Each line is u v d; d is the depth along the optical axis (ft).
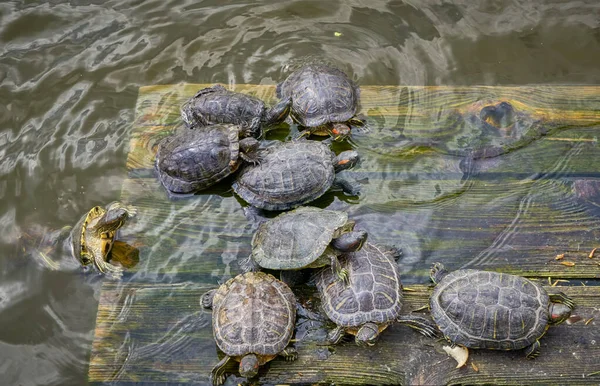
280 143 6.33
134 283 5.87
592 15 7.50
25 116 6.88
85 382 5.59
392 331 5.59
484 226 6.06
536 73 7.13
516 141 6.51
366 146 6.50
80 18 7.54
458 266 5.89
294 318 5.58
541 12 7.55
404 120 6.65
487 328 5.42
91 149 6.66
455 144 6.51
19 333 5.78
